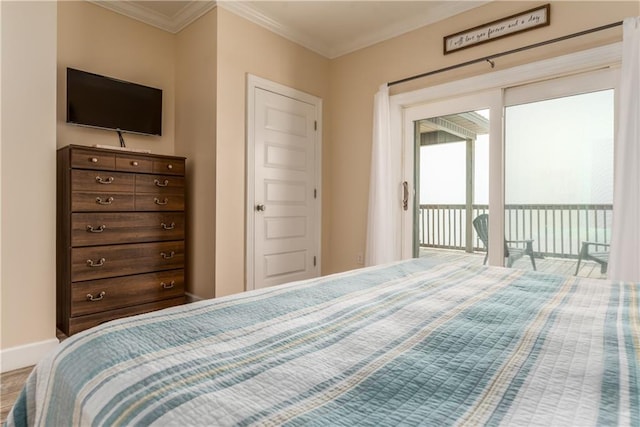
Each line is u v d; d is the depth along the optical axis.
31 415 0.77
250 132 3.07
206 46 2.94
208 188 2.92
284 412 0.48
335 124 3.80
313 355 0.67
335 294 1.11
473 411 0.49
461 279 1.35
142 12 3.03
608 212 2.34
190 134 3.11
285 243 3.40
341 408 0.49
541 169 2.60
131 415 0.50
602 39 2.25
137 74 3.06
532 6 2.53
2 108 1.99
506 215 2.75
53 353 0.78
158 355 0.66
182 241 2.89
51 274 2.17
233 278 2.96
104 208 2.44
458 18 2.90
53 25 2.17
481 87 2.76
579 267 2.45
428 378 0.58
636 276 2.04
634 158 2.07
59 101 2.65
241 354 0.67
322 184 3.77
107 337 0.75
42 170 2.14
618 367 0.62
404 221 3.30
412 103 3.19
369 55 3.49
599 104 2.37
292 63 3.43
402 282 1.29
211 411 0.48
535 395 0.53
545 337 0.76
